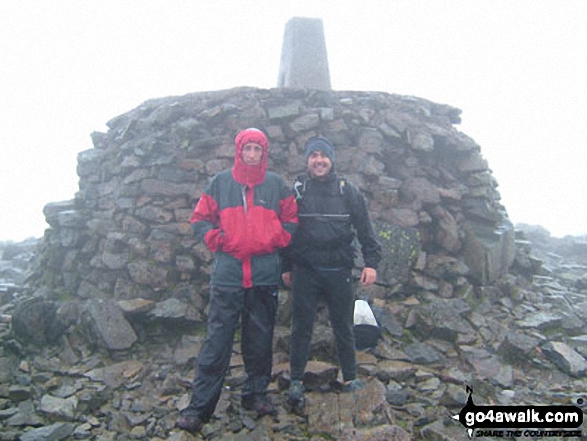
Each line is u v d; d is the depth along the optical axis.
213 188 3.82
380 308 5.20
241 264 3.67
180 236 5.79
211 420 3.76
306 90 6.45
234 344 4.92
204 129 6.16
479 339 4.96
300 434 3.61
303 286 3.90
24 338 4.98
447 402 4.01
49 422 3.89
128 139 6.63
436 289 5.69
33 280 6.63
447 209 6.23
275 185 3.84
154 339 5.11
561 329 5.34
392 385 4.21
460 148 6.48
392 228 5.75
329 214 3.82
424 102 6.96
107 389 4.30
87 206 6.72
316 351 4.62
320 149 3.84
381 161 6.23
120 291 5.54
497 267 6.05
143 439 3.63
